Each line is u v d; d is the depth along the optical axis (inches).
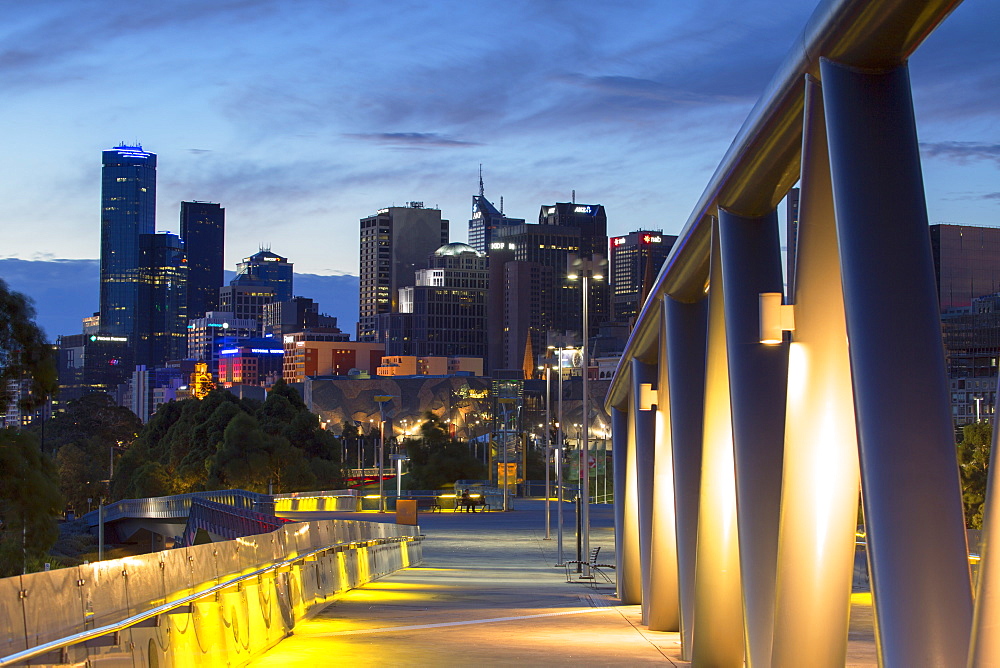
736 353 495.2
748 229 502.3
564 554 1996.8
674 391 683.4
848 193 337.7
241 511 2181.3
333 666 538.9
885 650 317.4
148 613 436.5
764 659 482.0
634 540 1055.6
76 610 376.8
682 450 674.2
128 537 4554.6
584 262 1743.4
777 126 420.8
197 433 5349.4
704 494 584.4
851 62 341.4
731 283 501.0
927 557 317.7
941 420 324.5
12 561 2073.1
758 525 486.9
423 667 536.1
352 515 3176.7
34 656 339.6
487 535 2479.1
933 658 313.7
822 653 413.4
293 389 5708.7
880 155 338.0
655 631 788.0
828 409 403.9
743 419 493.0
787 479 411.2
